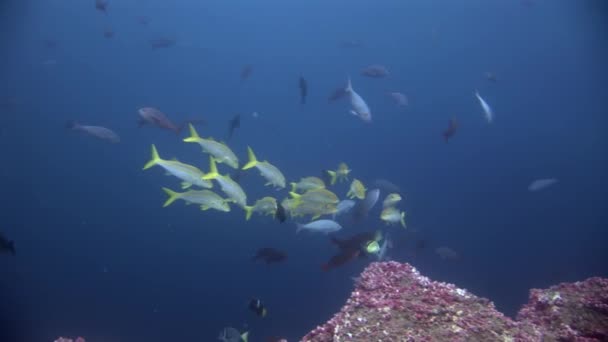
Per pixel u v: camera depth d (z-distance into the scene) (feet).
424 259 56.03
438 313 13.24
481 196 82.99
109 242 62.54
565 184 89.86
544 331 13.66
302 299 48.24
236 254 57.16
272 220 59.41
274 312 46.19
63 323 46.09
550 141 109.81
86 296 51.31
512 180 89.61
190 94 140.15
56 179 77.77
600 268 61.11
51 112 109.91
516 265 61.67
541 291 16.89
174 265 56.54
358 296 14.94
